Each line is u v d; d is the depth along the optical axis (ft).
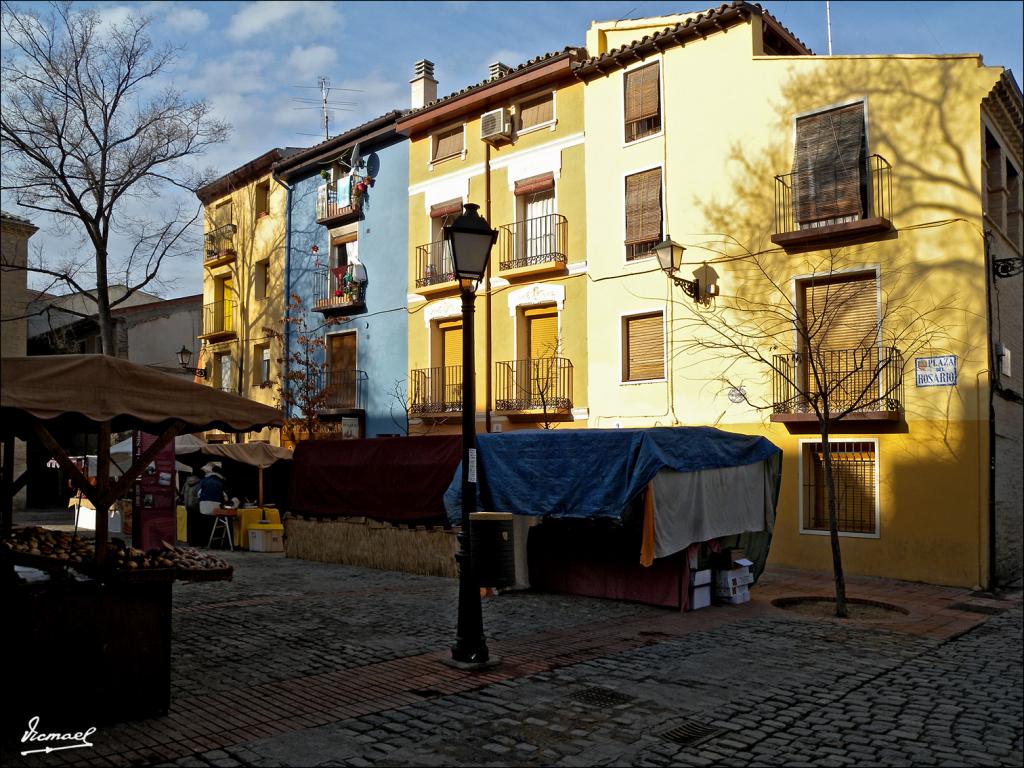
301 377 83.46
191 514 67.51
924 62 48.26
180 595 39.34
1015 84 48.62
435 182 75.77
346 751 18.48
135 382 20.02
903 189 48.47
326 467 54.44
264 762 17.71
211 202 108.47
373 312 81.20
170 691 21.65
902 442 47.37
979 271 45.70
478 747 18.97
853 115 50.72
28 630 18.84
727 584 38.60
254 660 26.45
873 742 20.11
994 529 45.06
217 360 106.42
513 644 29.45
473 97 71.15
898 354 46.91
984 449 44.80
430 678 24.58
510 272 67.36
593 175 63.82
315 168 89.40
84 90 80.28
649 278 59.67
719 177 56.24
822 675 26.07
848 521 49.55
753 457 41.52
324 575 46.96
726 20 56.03
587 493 36.60
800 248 51.98
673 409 57.62
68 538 23.48
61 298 116.26
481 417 69.77
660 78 59.88
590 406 62.80
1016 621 36.27
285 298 92.58
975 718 22.12
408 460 49.08
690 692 23.71
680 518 36.35
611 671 25.82
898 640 31.60
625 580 38.70
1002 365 49.21
